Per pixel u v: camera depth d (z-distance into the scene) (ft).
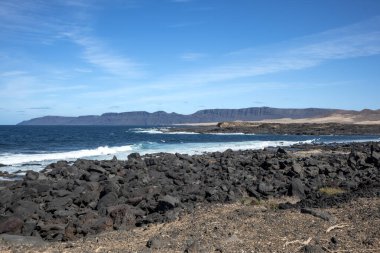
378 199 41.68
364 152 106.73
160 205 44.57
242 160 91.25
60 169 77.25
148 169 79.56
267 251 27.86
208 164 88.69
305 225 34.09
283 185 58.90
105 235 34.68
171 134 338.75
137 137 277.64
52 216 44.57
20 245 32.17
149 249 28.45
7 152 144.56
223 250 27.89
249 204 46.68
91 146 181.57
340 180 63.52
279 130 360.28
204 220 37.09
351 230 32.40
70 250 29.76
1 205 51.03
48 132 396.78
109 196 48.47
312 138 252.42
